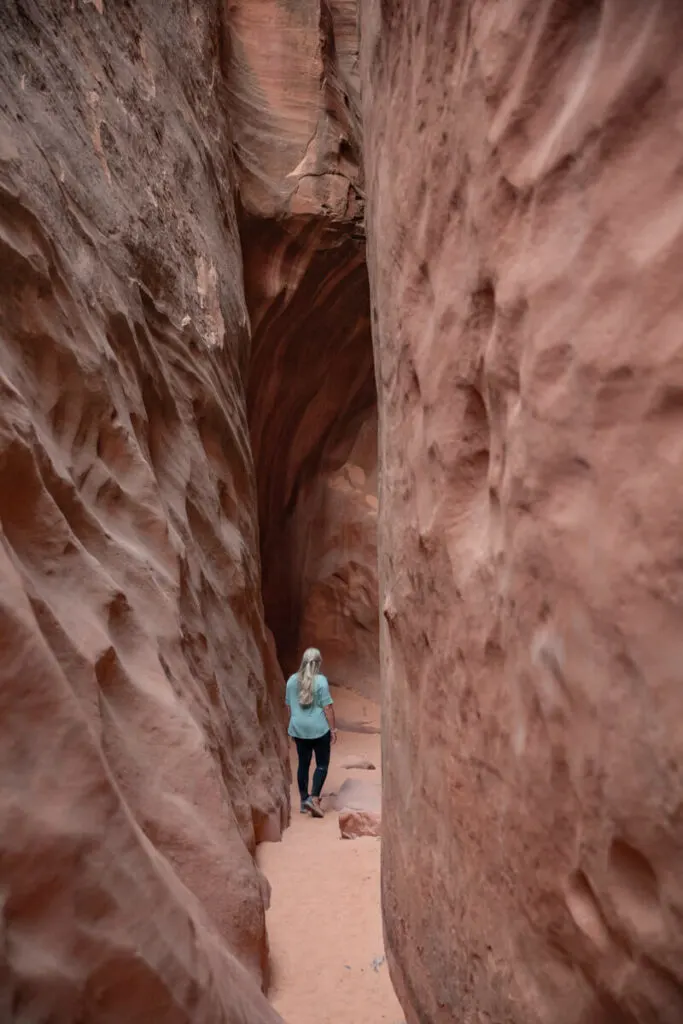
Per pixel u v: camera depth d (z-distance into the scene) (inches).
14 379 92.5
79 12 156.3
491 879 55.8
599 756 38.2
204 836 89.2
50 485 91.4
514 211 47.3
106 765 57.3
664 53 33.6
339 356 329.7
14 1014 44.8
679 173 33.1
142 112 176.7
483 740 56.2
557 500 41.9
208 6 256.5
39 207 110.5
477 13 52.7
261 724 173.6
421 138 72.4
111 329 129.1
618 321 36.3
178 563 121.2
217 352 196.5
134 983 52.9
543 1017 47.0
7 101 111.6
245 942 89.7
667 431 33.4
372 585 326.3
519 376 46.6
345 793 200.5
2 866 48.0
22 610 55.6
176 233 182.5
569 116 40.7
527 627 46.3
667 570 33.0
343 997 97.8
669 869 33.6
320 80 296.4
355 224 291.9
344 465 347.3
